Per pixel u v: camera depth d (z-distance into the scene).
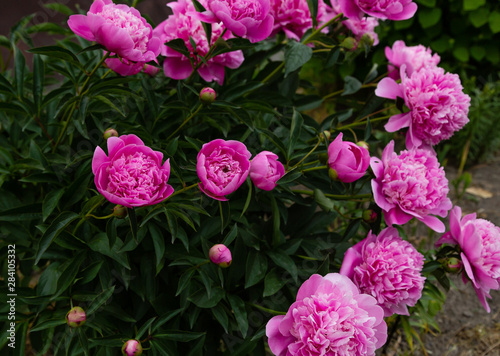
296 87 1.07
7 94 0.92
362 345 0.78
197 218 0.89
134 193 0.74
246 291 0.97
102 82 0.86
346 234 0.95
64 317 0.87
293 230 1.01
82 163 0.94
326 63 1.01
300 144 1.00
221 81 0.96
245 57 1.03
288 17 1.03
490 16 1.97
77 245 0.87
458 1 2.02
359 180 0.99
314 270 0.92
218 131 1.03
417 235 1.54
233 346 0.96
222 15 0.83
